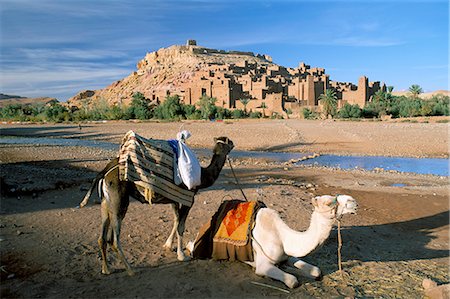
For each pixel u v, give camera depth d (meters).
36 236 7.84
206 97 109.81
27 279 6.00
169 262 6.68
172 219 9.17
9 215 9.20
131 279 6.00
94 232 8.14
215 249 6.60
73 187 12.45
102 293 5.55
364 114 92.56
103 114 101.25
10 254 6.92
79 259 6.76
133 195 6.24
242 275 6.16
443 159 26.16
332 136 39.41
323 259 7.04
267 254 5.99
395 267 6.72
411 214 10.83
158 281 5.93
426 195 13.30
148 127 57.31
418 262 7.07
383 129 46.38
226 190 12.52
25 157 21.02
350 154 28.73
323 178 16.94
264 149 31.83
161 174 6.18
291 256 6.12
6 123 83.56
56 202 10.58
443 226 9.75
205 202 10.66
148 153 6.16
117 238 6.05
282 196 11.92
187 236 8.03
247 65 187.00
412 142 34.25
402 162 24.94
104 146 32.72
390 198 12.77
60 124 76.69
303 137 38.88
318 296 5.53
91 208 9.98
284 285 5.84
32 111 120.88
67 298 5.40
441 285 5.54
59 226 8.49
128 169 5.90
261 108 118.75
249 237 6.20
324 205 5.65
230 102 131.88
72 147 28.19
